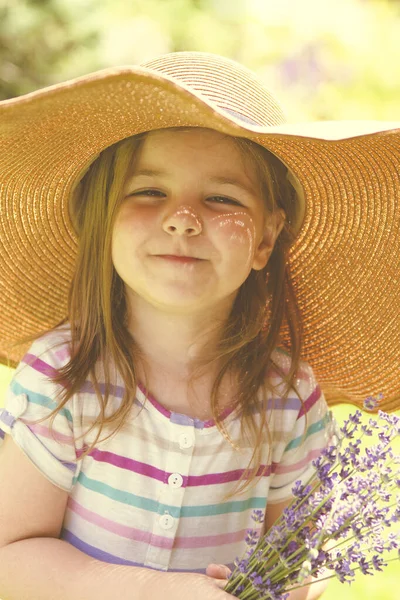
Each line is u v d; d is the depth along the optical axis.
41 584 1.95
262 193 2.10
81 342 2.09
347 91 7.14
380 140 1.91
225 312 2.18
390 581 3.43
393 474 1.67
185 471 2.04
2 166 2.03
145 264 1.99
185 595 1.85
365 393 2.49
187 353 2.13
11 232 2.27
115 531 2.03
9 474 2.01
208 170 2.00
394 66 7.41
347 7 7.66
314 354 2.50
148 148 2.00
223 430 2.09
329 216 2.26
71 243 2.36
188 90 1.51
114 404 2.04
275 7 7.08
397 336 2.35
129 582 1.92
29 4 5.59
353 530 1.67
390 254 2.26
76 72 5.67
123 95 1.62
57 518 2.04
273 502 2.24
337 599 3.31
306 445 2.24
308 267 2.38
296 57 7.09
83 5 5.69
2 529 2.00
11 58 5.57
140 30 5.90
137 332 2.13
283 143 1.98
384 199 2.17
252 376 2.17
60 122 1.80
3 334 2.50
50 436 1.99
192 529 2.07
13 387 2.06
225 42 6.53
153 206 2.00
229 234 1.99
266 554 1.82
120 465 2.03
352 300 2.37
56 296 2.46
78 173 2.15
